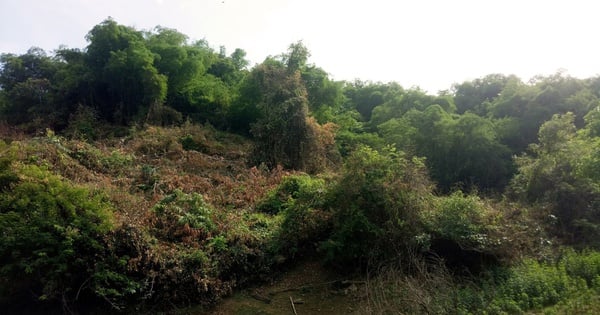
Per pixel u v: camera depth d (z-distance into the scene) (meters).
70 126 17.08
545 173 10.30
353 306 6.90
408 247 7.41
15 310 6.43
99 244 6.54
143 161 12.27
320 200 8.52
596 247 8.19
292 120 14.95
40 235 6.14
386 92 29.72
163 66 20.20
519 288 6.11
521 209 8.98
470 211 7.93
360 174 8.12
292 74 17.42
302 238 8.47
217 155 14.77
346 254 7.75
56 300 6.49
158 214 8.12
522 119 19.03
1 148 8.45
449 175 15.68
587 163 9.16
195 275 6.91
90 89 19.48
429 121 16.89
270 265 7.89
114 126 17.91
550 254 7.59
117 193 8.49
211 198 10.16
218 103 20.92
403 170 8.23
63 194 6.74
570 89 18.89
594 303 5.56
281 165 13.95
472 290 6.39
